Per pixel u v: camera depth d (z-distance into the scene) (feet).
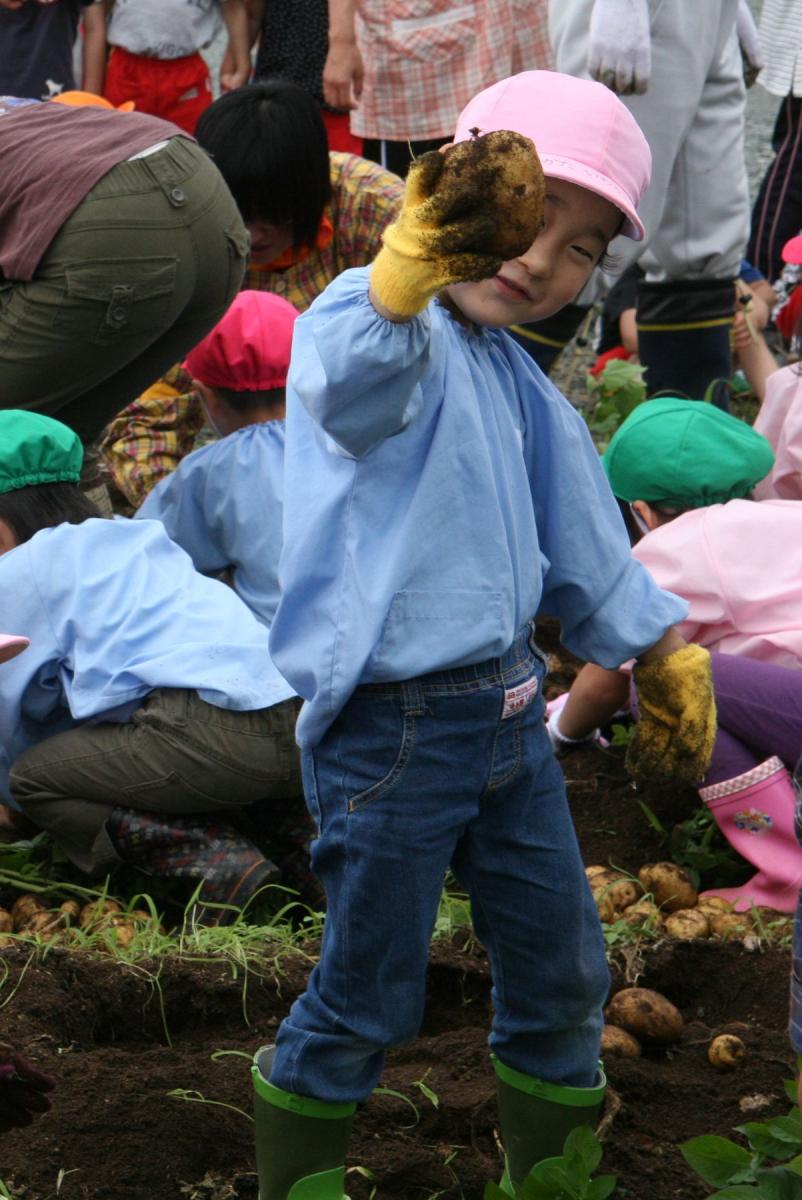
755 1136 8.29
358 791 7.75
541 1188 8.19
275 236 16.26
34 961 10.91
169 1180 9.15
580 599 8.42
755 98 41.37
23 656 12.37
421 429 7.55
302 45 23.61
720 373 19.92
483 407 7.82
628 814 14.03
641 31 16.90
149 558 12.82
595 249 7.85
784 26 23.97
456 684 7.69
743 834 12.59
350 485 7.56
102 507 15.51
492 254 6.65
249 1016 10.94
